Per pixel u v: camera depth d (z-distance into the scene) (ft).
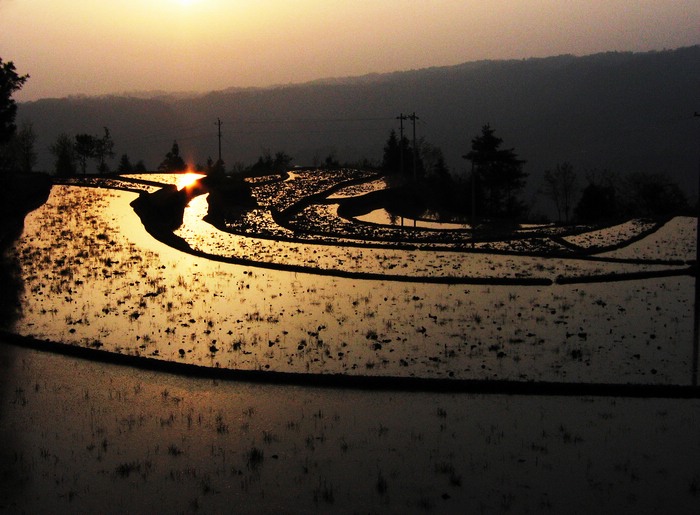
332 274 120.37
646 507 46.93
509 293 107.45
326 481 50.31
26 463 53.06
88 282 111.86
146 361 74.74
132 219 167.22
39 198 187.73
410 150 346.33
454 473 51.47
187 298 102.53
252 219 183.73
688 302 101.30
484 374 71.31
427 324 89.66
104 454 54.60
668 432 58.34
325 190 235.40
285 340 82.84
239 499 47.91
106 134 323.57
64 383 69.87
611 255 145.59
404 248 151.02
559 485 49.80
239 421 60.85
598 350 78.95
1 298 101.50
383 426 59.72
